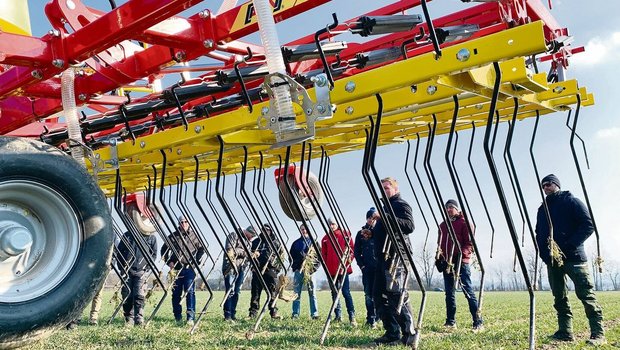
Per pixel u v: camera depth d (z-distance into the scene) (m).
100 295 14.29
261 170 8.38
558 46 7.09
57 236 4.88
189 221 9.77
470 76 5.18
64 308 4.70
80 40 5.39
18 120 7.42
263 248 14.40
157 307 8.37
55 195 4.82
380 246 8.74
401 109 6.76
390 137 9.07
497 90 4.80
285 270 7.68
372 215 11.91
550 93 7.23
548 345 8.91
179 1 4.74
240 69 6.67
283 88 5.02
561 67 7.61
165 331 11.64
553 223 8.92
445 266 10.97
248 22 5.46
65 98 5.98
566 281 9.20
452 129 5.84
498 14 7.09
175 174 10.36
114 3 5.87
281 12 5.23
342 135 9.01
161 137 6.82
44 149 4.88
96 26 5.26
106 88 6.59
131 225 8.47
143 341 9.83
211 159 9.02
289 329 12.21
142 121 9.38
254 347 9.09
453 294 11.44
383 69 5.19
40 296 4.63
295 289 15.30
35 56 5.37
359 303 25.23
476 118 8.07
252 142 7.07
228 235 9.69
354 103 6.37
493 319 14.34
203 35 5.66
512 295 35.94
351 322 13.44
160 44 5.59
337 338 10.00
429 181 6.62
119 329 12.04
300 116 6.52
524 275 4.82
